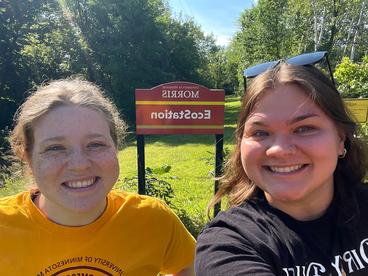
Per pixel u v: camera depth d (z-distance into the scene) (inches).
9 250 19.4
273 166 16.8
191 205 73.5
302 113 16.3
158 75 349.1
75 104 18.8
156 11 382.0
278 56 384.2
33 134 18.9
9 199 20.9
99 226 20.0
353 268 16.6
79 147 18.5
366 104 46.5
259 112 16.9
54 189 18.7
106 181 19.2
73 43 334.6
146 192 61.3
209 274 15.4
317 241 16.8
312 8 365.1
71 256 19.6
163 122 56.7
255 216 17.4
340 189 18.2
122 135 24.3
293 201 16.9
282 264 16.0
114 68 329.1
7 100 274.8
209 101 55.9
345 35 376.8
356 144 18.9
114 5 343.0
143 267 20.8
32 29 305.6
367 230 17.5
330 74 18.8
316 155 16.3
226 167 21.6
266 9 385.4
